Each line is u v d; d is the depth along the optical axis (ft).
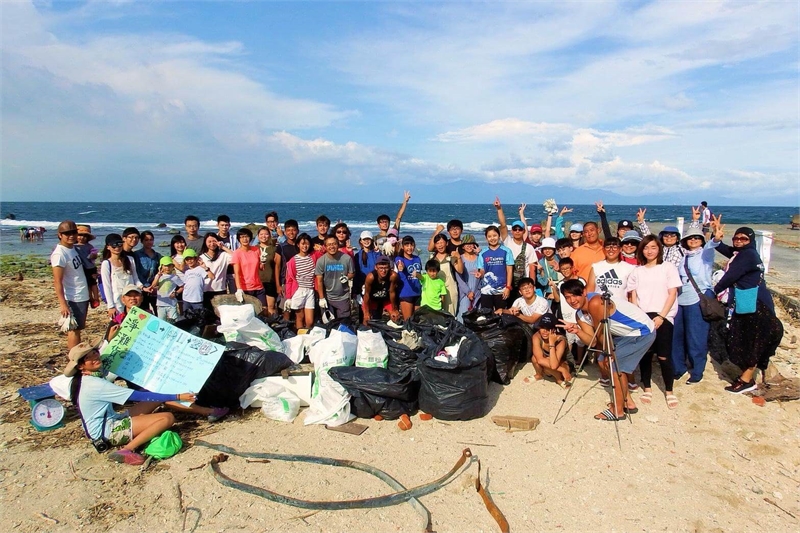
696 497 12.30
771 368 19.57
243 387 16.56
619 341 16.39
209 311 20.17
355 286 24.36
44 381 19.21
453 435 15.38
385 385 15.94
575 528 11.19
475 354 16.71
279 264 24.84
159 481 12.70
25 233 94.02
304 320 23.62
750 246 17.70
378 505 11.75
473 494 12.32
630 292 18.17
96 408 13.76
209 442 14.79
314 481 12.75
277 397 16.47
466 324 20.81
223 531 10.87
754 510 11.82
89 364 13.92
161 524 11.09
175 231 119.85
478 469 12.73
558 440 15.05
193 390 15.48
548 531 11.08
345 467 13.41
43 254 69.62
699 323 18.63
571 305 17.31
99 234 109.70
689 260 19.07
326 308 22.33
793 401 17.34
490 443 14.89
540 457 14.14
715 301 18.24
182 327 18.89
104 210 247.70
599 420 16.29
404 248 23.59
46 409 15.34
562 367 18.99
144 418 14.03
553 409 17.20
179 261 24.71
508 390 18.93
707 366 20.84
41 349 23.11
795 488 12.69
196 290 22.20
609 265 18.75
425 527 11.01
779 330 17.13
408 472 13.30
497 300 22.86
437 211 270.05
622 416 16.29
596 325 16.72
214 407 16.58
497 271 22.68
